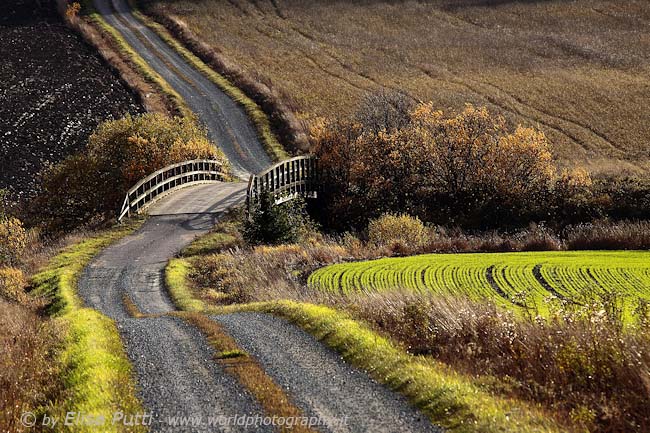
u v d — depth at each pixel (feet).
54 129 374.22
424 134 279.08
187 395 73.51
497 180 262.88
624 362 66.03
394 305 100.99
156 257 186.80
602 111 388.98
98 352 87.86
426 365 76.64
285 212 211.00
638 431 57.67
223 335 97.30
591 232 209.77
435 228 245.04
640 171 280.92
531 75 469.98
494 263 168.45
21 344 98.07
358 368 79.61
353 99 426.51
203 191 266.16
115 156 275.80
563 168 288.51
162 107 417.28
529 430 56.85
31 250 205.77
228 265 174.19
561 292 138.51
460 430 59.57
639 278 148.15
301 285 153.07
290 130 384.06
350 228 257.96
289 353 87.15
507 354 76.23
